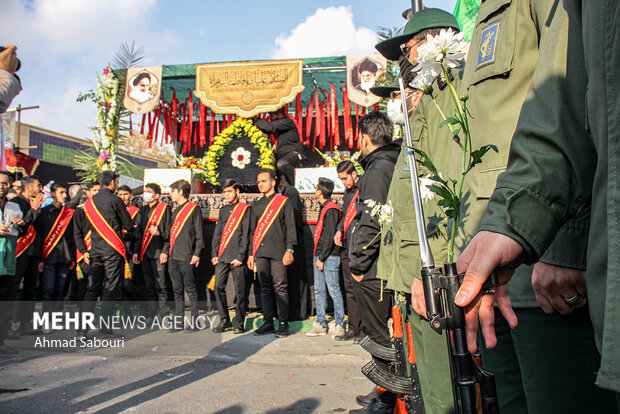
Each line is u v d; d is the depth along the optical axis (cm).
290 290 630
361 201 281
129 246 700
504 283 84
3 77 256
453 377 83
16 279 594
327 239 554
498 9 132
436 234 175
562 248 94
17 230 478
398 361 232
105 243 562
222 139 762
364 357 466
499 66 127
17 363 443
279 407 320
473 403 80
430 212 177
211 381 386
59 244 658
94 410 313
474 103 136
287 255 579
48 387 366
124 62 759
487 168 128
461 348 81
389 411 266
